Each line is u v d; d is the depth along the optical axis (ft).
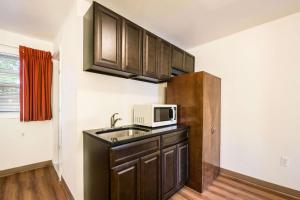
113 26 5.41
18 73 8.77
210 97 7.66
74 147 5.73
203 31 8.15
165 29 7.93
